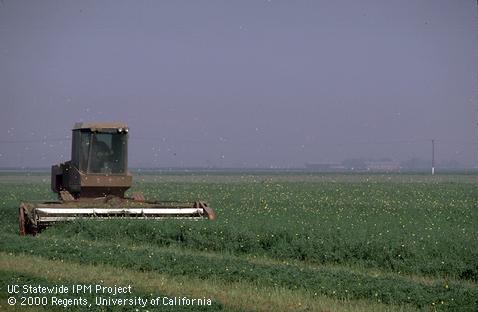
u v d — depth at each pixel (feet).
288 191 476.95
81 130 228.02
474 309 111.45
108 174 227.40
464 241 169.99
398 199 383.65
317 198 387.55
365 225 202.28
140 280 131.13
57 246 167.53
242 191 478.59
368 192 461.78
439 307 112.68
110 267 143.95
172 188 537.65
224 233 184.55
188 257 152.56
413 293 119.85
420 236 174.91
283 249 170.71
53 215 207.21
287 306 112.27
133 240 190.29
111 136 229.04
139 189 520.01
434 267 149.79
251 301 115.24
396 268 153.28
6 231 226.17
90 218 204.95
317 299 116.88
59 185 242.37
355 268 156.04
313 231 181.68
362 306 113.19
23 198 386.52
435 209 306.55
